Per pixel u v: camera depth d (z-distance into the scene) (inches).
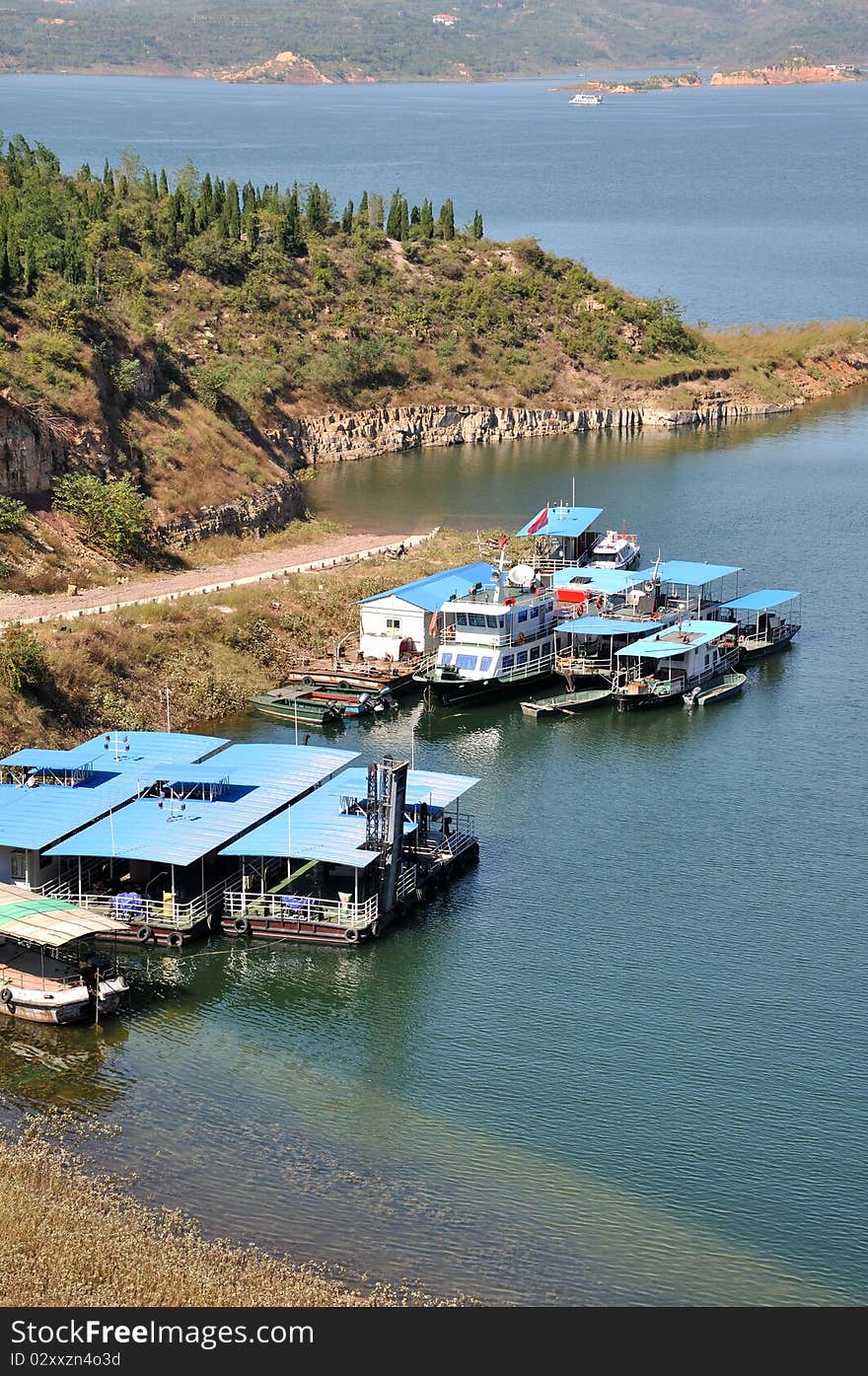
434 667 4586.6
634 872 3435.0
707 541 6284.5
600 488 7372.1
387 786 3105.3
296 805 3393.2
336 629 4995.1
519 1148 2460.6
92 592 5044.3
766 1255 2220.7
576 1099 2596.0
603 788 3917.3
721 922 3201.3
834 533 6422.2
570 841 3597.4
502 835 3634.4
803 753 4163.4
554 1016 2851.9
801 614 5359.3
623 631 4598.9
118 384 6112.2
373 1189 2347.4
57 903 2979.8
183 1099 2591.0
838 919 3213.6
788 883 3380.9
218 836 3203.7
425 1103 2586.1
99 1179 2347.4
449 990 2947.8
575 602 4955.7
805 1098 2598.4
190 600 4874.5
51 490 5418.3
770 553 6087.6
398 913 3213.6
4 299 6082.7
